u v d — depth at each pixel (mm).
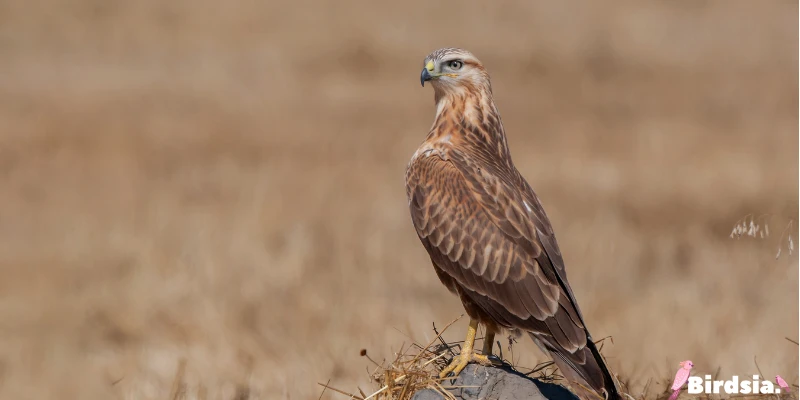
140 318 12867
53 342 12742
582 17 44719
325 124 27469
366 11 45031
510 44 39719
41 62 35688
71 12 42906
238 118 27844
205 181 20453
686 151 23250
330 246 15617
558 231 16438
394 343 11047
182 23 42438
